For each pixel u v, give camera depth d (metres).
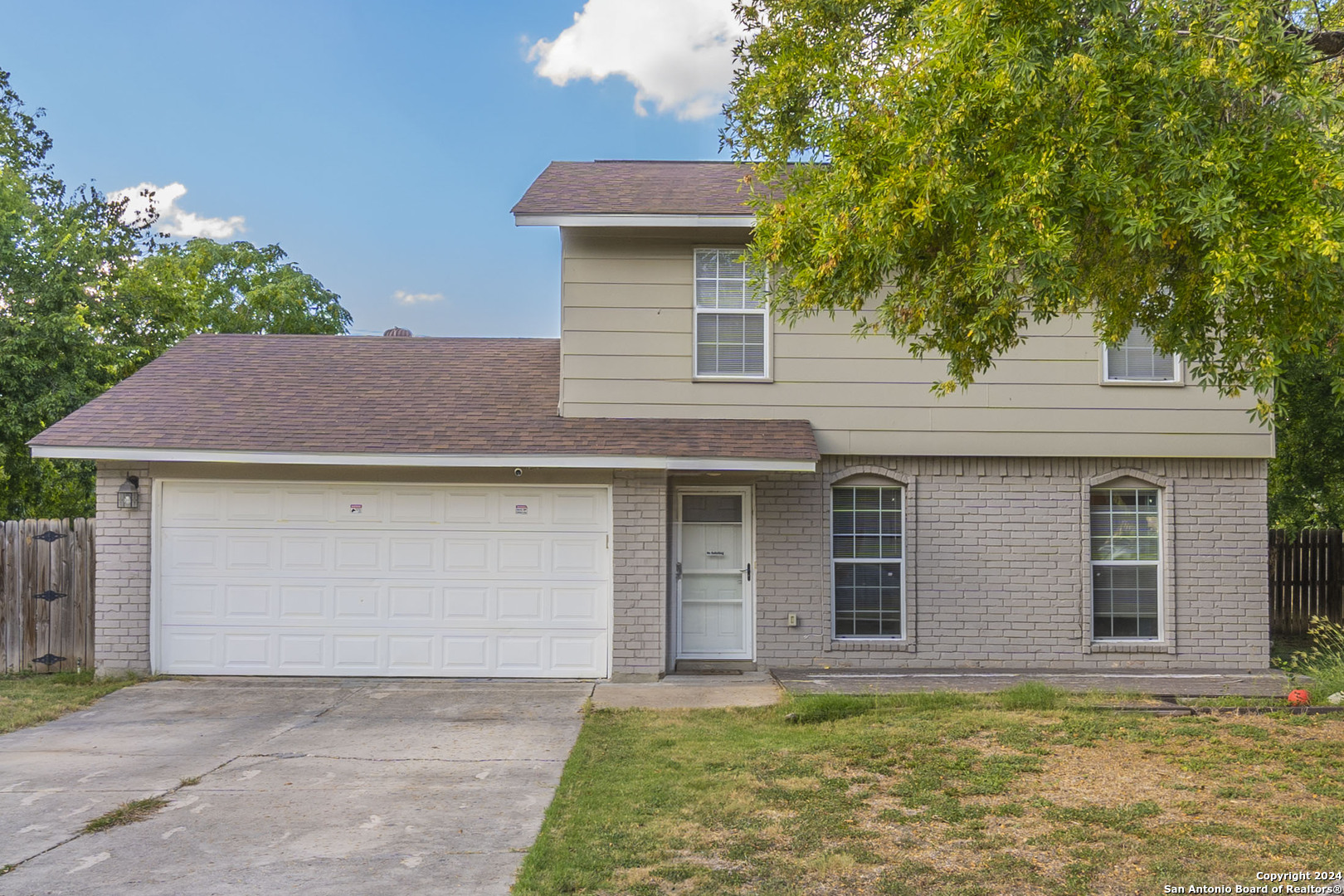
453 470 11.70
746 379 12.15
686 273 12.20
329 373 13.41
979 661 12.12
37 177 23.20
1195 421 12.18
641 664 11.48
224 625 11.62
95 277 20.08
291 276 33.12
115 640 11.53
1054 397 12.18
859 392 12.18
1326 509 17.48
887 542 12.31
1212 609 12.16
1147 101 7.23
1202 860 5.28
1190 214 6.87
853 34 9.92
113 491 11.56
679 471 12.22
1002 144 7.48
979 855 5.44
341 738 8.72
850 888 5.01
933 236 8.02
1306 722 8.49
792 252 8.80
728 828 5.95
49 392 17.16
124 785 7.18
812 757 7.60
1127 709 9.16
